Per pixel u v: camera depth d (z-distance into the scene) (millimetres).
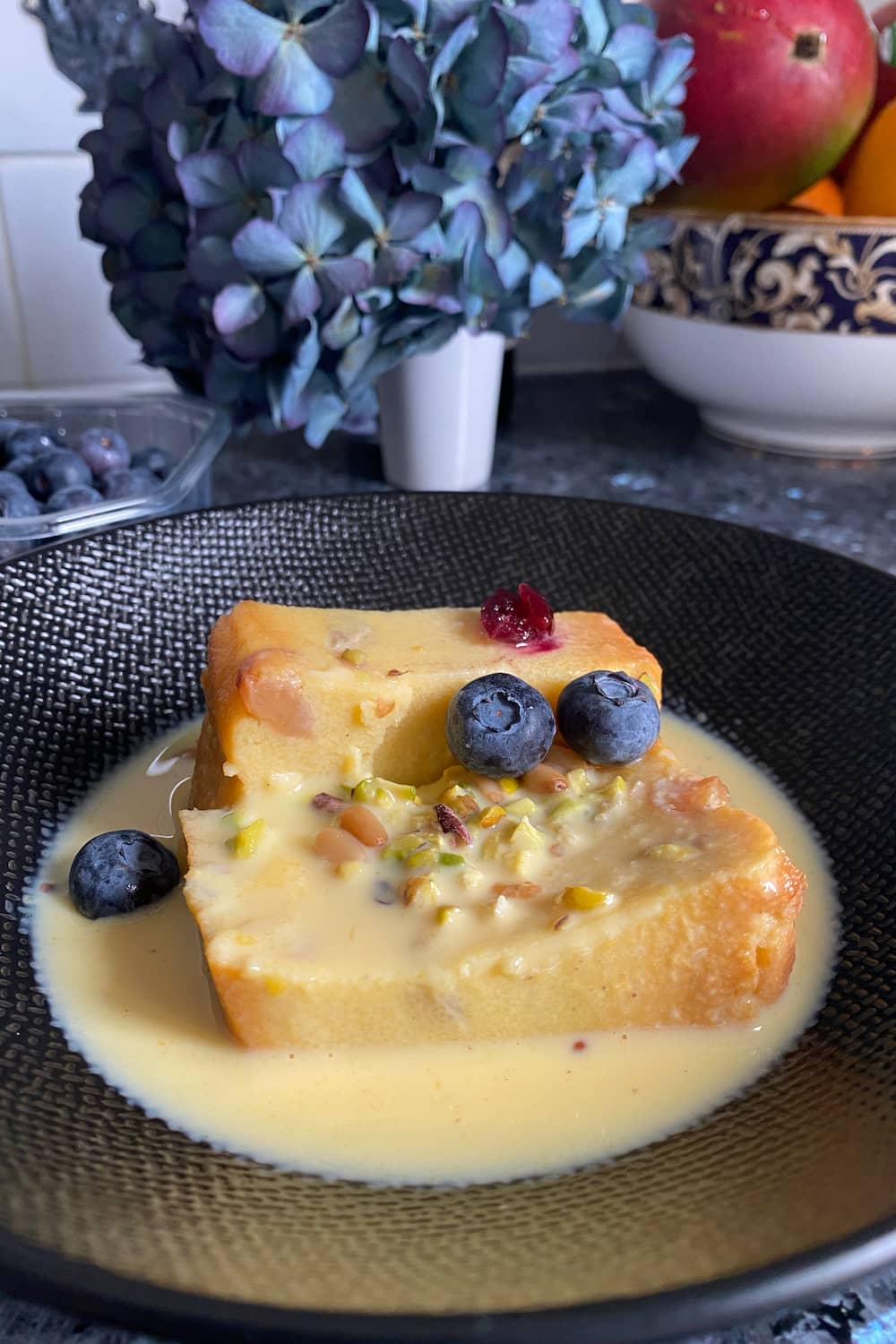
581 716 162
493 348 264
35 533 212
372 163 216
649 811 158
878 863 164
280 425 242
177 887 161
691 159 271
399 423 268
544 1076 137
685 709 201
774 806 181
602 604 215
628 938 140
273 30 202
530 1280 93
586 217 231
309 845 153
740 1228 101
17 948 150
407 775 172
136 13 253
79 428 274
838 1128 119
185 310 241
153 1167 117
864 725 183
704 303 277
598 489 281
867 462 303
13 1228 96
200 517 208
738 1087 135
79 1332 102
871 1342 102
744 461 303
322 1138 126
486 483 284
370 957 139
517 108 221
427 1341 86
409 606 214
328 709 163
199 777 177
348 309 222
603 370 373
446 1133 128
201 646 202
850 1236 94
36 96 302
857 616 196
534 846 151
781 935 143
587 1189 117
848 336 268
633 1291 90
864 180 274
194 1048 138
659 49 237
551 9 214
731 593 210
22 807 171
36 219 315
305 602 211
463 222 219
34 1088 125
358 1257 100
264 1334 87
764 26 256
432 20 208
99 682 190
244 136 217
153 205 236
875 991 143
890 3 313
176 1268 94
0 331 326
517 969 138
